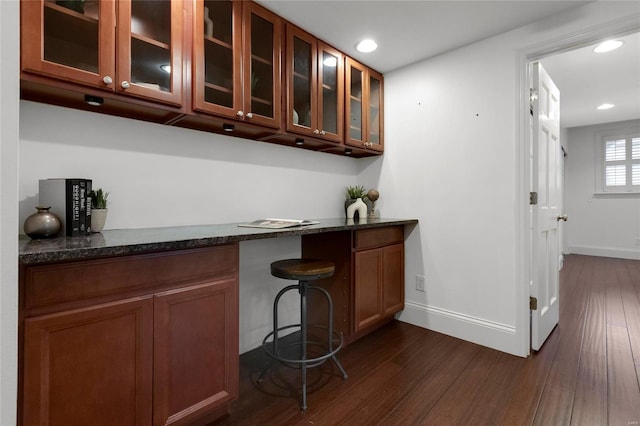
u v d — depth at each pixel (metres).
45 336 0.91
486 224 2.16
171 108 1.44
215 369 1.31
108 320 1.03
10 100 0.56
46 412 0.92
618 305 2.97
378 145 2.66
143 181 1.63
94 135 1.48
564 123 5.32
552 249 2.44
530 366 1.87
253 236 1.39
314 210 2.55
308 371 1.83
